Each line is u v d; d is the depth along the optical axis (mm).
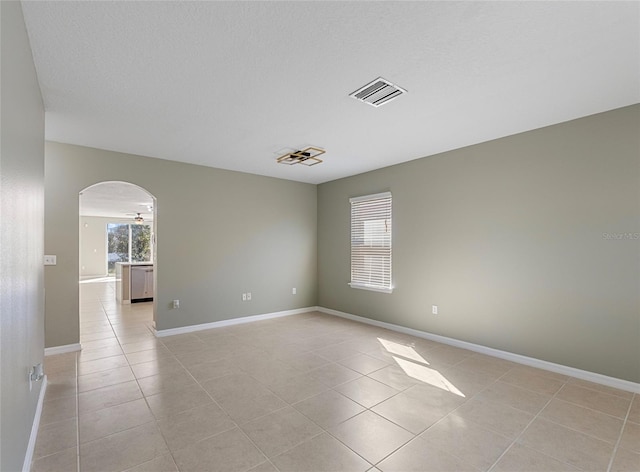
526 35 1860
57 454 1908
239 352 3736
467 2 1603
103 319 5398
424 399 2602
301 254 6020
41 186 2545
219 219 5012
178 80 2369
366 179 5234
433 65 2172
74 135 3518
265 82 2402
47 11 1646
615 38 1880
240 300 5207
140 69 2217
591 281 2963
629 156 2770
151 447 1981
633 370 2734
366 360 3479
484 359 3518
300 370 3199
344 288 5625
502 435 2115
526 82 2395
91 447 1978
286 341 4168
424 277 4340
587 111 2898
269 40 1906
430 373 3127
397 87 2475
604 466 1824
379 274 4984
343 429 2180
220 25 1770
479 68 2207
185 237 4680
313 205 6234
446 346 3965
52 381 2926
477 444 2018
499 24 1764
